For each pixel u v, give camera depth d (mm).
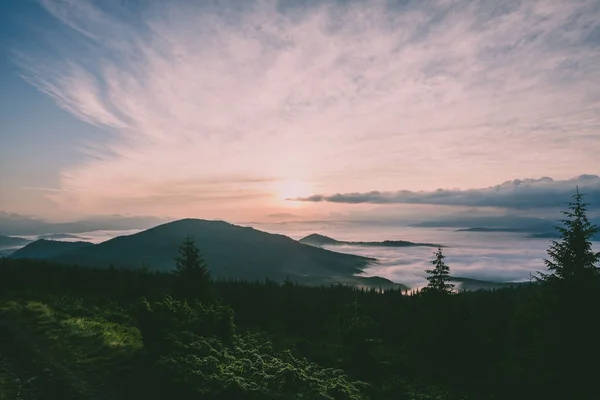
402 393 23797
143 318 22172
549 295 22234
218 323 25547
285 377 19328
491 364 27094
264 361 22219
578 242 22125
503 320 36438
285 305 47812
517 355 25125
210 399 16750
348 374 25516
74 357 19781
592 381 19688
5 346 20016
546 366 21188
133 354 20609
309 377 20250
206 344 21641
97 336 22688
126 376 18406
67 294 34344
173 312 23812
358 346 28328
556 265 22469
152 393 17188
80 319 25625
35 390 16469
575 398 19609
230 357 21406
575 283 21188
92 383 17562
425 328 30391
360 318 32188
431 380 26969
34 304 26734
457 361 27656
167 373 18047
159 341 20953
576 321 20547
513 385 22734
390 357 30781
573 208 22984
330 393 19453
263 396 17422
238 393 17234
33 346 20375
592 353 19891
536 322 22766
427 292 31594
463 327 28500
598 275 21719
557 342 20859
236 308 45656
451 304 29500
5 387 16297
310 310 47375
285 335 38031
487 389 24422
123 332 24656
